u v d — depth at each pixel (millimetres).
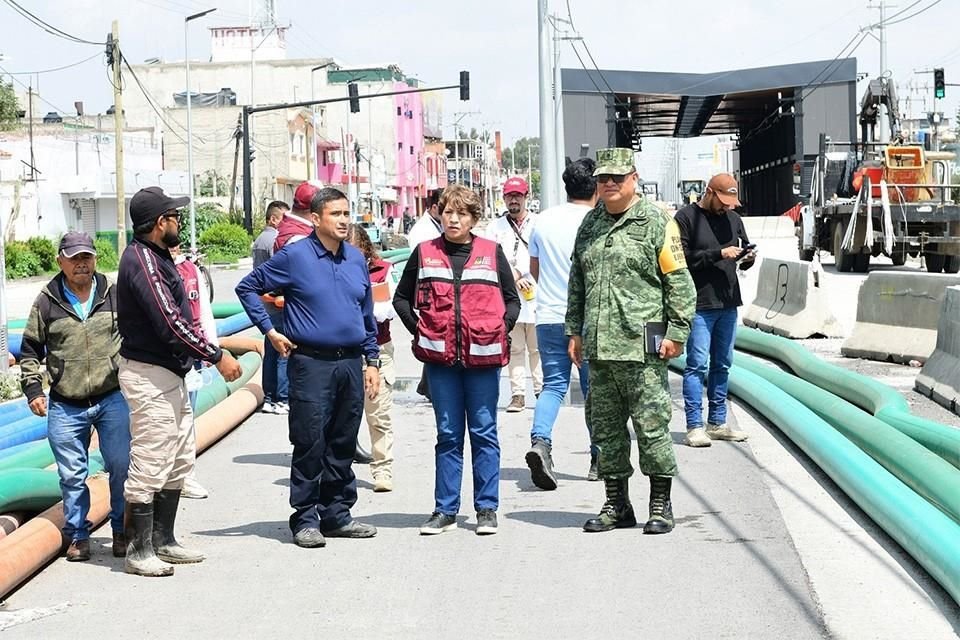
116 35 39281
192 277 8570
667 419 7215
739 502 8039
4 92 51375
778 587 6168
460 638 5477
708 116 90375
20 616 5891
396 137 124062
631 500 8227
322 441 7160
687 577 6363
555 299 8430
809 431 9211
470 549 7016
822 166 35594
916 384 12391
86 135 62844
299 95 96938
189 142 47938
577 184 8469
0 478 7223
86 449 7020
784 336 17375
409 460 9750
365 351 7414
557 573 6484
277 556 6953
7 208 51156
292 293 7141
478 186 161750
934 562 6086
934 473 7430
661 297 7180
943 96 49250
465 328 7191
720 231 9797
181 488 6852
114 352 6914
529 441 10289
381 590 6242
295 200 9570
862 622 5617
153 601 6129
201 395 11445
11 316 26984
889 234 30141
